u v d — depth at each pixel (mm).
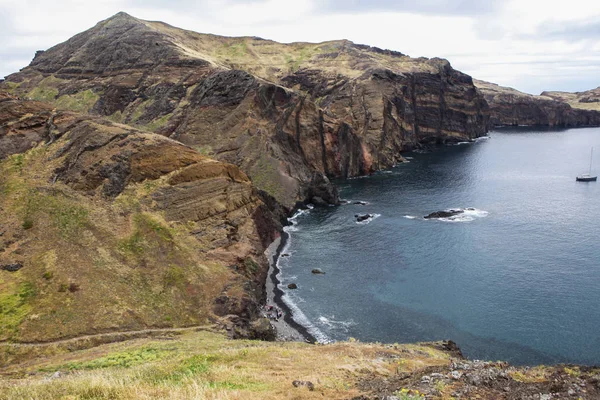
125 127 75688
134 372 23156
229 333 49406
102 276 50750
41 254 50969
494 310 55969
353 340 40500
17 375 32500
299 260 75250
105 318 46250
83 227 56125
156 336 46125
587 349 47219
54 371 32969
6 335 41500
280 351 31484
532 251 74750
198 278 56312
